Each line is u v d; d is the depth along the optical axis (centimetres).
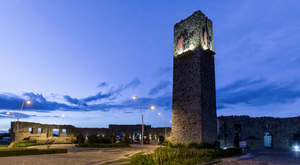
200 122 2916
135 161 1428
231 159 2267
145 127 6356
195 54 3216
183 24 3519
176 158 1883
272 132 4225
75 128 6006
